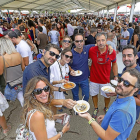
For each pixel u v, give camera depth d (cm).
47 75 191
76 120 293
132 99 120
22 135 130
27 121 119
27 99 126
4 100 231
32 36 640
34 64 178
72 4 2150
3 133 256
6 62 214
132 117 113
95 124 140
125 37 611
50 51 169
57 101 183
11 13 2245
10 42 222
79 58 266
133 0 841
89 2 1458
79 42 244
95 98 301
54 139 137
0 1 1003
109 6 1488
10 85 228
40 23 663
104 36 233
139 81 112
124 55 210
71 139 245
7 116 303
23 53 296
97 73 272
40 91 125
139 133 218
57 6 1986
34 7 1616
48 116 129
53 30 597
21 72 242
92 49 263
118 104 123
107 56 253
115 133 117
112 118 120
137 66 208
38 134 118
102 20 1412
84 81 285
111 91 234
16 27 587
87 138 247
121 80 120
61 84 253
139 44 477
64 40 300
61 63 238
